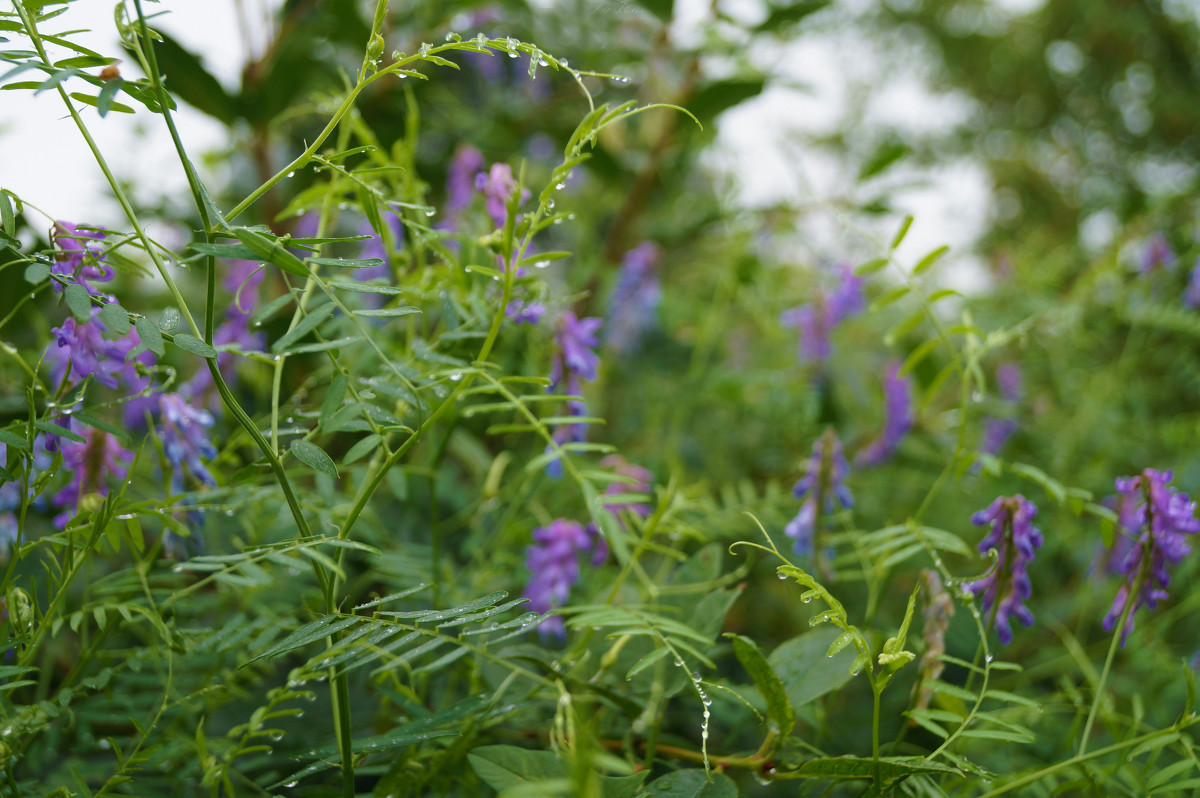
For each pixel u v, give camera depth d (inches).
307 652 25.3
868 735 27.2
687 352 43.6
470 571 27.1
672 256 47.4
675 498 25.3
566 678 23.1
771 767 22.8
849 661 23.5
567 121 38.7
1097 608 31.0
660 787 22.2
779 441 38.2
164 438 23.7
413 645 24.6
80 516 22.5
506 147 36.3
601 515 23.8
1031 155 105.8
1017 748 26.6
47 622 22.2
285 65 30.3
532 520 27.1
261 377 28.2
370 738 21.9
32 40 21.2
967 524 33.5
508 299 22.7
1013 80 112.0
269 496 24.0
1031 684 29.6
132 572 24.0
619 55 37.6
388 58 32.0
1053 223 94.7
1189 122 102.1
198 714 24.7
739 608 30.2
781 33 36.9
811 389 36.7
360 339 22.4
